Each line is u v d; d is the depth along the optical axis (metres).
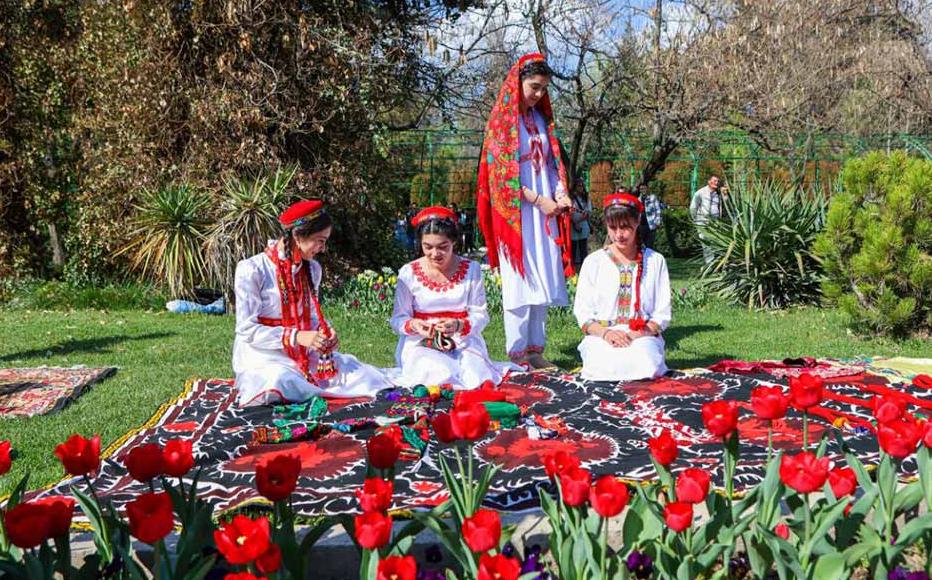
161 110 11.24
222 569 2.29
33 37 13.02
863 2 18.86
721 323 8.31
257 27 11.23
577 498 1.85
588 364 5.01
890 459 2.09
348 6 11.58
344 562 2.57
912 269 6.83
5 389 5.19
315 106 11.59
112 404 4.88
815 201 9.84
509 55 14.95
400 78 12.25
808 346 6.91
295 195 10.70
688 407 4.21
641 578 2.06
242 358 4.62
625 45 14.71
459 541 2.07
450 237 4.84
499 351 6.88
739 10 14.62
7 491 3.38
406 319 4.95
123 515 2.66
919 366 5.42
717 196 12.01
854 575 2.42
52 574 1.92
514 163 5.52
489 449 3.59
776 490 2.07
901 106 20.17
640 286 5.04
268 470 1.96
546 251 5.70
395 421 3.96
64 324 8.70
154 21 11.09
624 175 20.38
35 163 13.02
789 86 14.45
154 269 10.30
